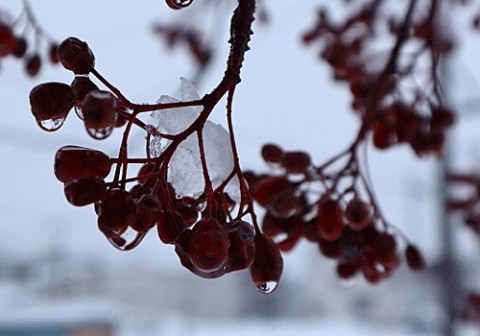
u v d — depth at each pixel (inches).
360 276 16.3
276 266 12.8
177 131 13.1
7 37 17.4
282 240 15.3
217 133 13.2
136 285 218.1
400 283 204.5
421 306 184.4
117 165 12.5
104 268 205.9
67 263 189.5
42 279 160.6
